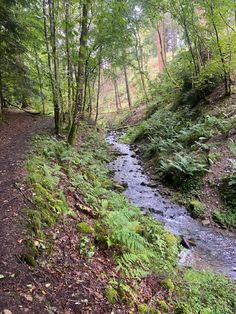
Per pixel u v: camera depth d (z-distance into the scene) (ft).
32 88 61.11
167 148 46.24
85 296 13.38
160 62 109.19
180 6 55.36
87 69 44.34
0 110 55.42
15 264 13.51
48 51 42.01
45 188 22.12
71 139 43.11
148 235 22.98
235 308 17.51
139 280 16.48
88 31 38.91
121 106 133.18
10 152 32.73
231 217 28.99
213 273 20.84
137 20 70.95
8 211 17.46
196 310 16.19
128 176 42.11
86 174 33.09
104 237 18.01
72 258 15.61
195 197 33.47
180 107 61.67
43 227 17.07
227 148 37.65
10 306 11.25
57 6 40.78
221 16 47.26
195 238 26.73
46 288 12.94
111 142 68.28
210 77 55.67
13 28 50.39
